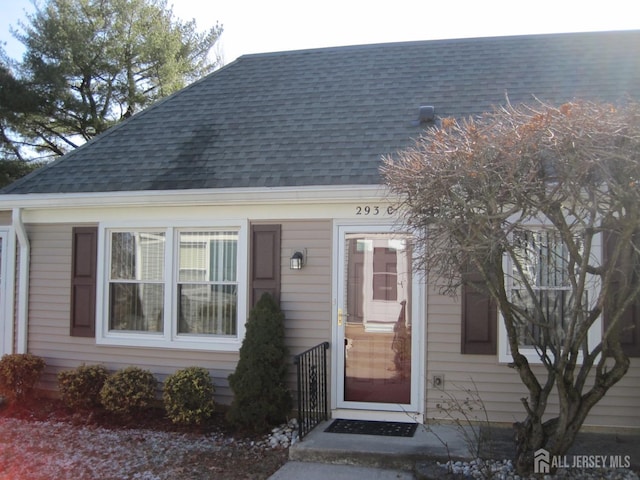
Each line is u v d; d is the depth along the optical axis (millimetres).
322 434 6656
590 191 4590
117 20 21281
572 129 4445
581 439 6559
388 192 6637
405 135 8250
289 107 9555
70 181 8727
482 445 6137
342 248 7586
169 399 7398
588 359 5309
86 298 8570
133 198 8102
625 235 4605
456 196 4758
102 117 21312
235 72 11023
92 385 7996
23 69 19797
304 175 7812
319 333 7602
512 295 7055
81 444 6797
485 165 4656
